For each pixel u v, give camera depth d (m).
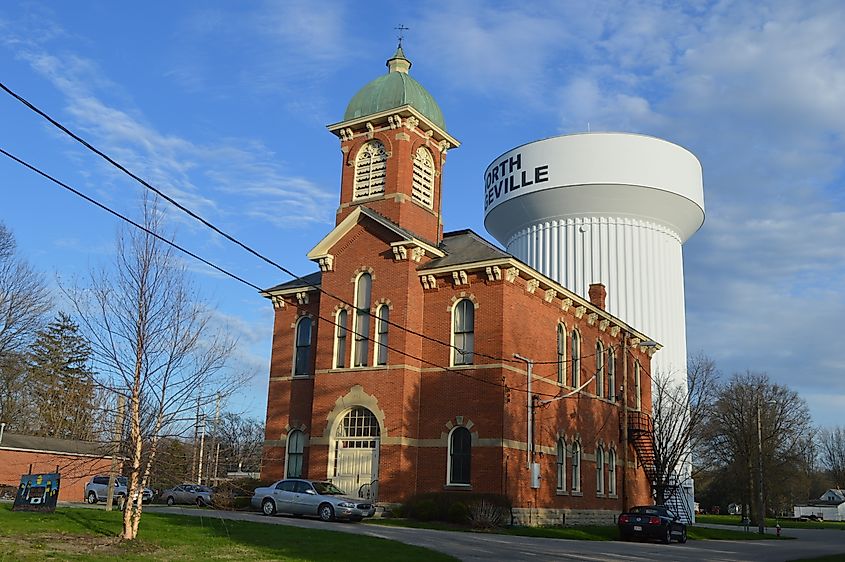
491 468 34.41
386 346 37.50
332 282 39.81
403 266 37.62
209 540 21.89
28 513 26.67
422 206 40.94
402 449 35.47
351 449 37.12
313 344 41.16
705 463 95.88
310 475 37.81
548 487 38.06
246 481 39.69
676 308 59.19
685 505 54.22
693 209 59.94
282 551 20.36
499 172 60.91
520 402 36.25
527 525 35.31
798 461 96.69
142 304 20.50
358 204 40.59
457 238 41.44
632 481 49.16
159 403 20.58
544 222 59.00
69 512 27.97
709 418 80.69
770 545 40.25
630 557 24.92
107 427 21.47
